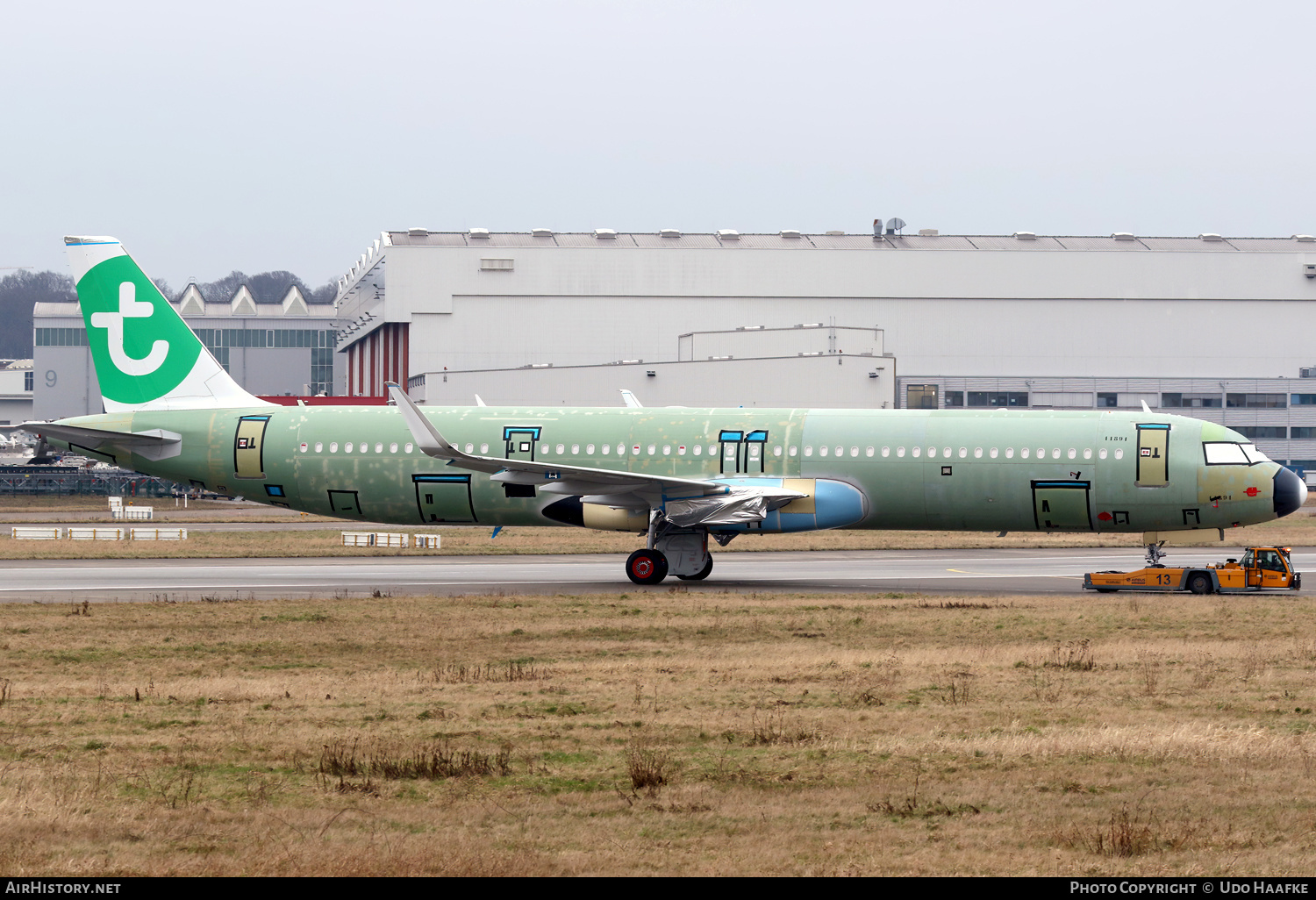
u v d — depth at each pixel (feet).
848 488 490.90
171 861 147.02
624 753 205.87
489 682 273.33
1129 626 365.61
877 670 286.66
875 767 196.03
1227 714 238.68
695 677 278.26
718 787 183.42
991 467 482.28
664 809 170.91
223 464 533.55
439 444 465.06
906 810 170.30
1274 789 182.29
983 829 161.79
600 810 170.30
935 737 217.36
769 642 336.29
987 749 207.10
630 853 150.71
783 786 184.03
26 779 186.09
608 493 487.61
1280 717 236.63
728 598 437.17
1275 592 467.11
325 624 369.91
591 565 593.01
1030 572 564.30
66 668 294.05
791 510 489.67
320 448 525.34
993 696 256.93
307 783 185.16
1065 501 479.00
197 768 195.11
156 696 254.47
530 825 162.61
